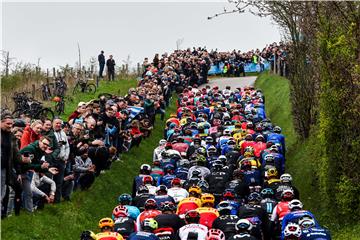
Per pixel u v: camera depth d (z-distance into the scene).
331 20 21.92
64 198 21.34
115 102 29.61
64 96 39.62
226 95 41.12
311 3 25.28
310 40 28.33
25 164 17.47
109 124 26.12
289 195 18.09
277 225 17.94
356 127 20.48
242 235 15.13
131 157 30.38
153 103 36.34
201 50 59.78
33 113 27.94
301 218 16.61
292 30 30.95
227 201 18.28
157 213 17.27
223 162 23.17
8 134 16.72
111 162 26.66
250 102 37.09
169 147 26.22
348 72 20.61
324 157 22.11
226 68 62.56
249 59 63.38
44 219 19.03
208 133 29.94
